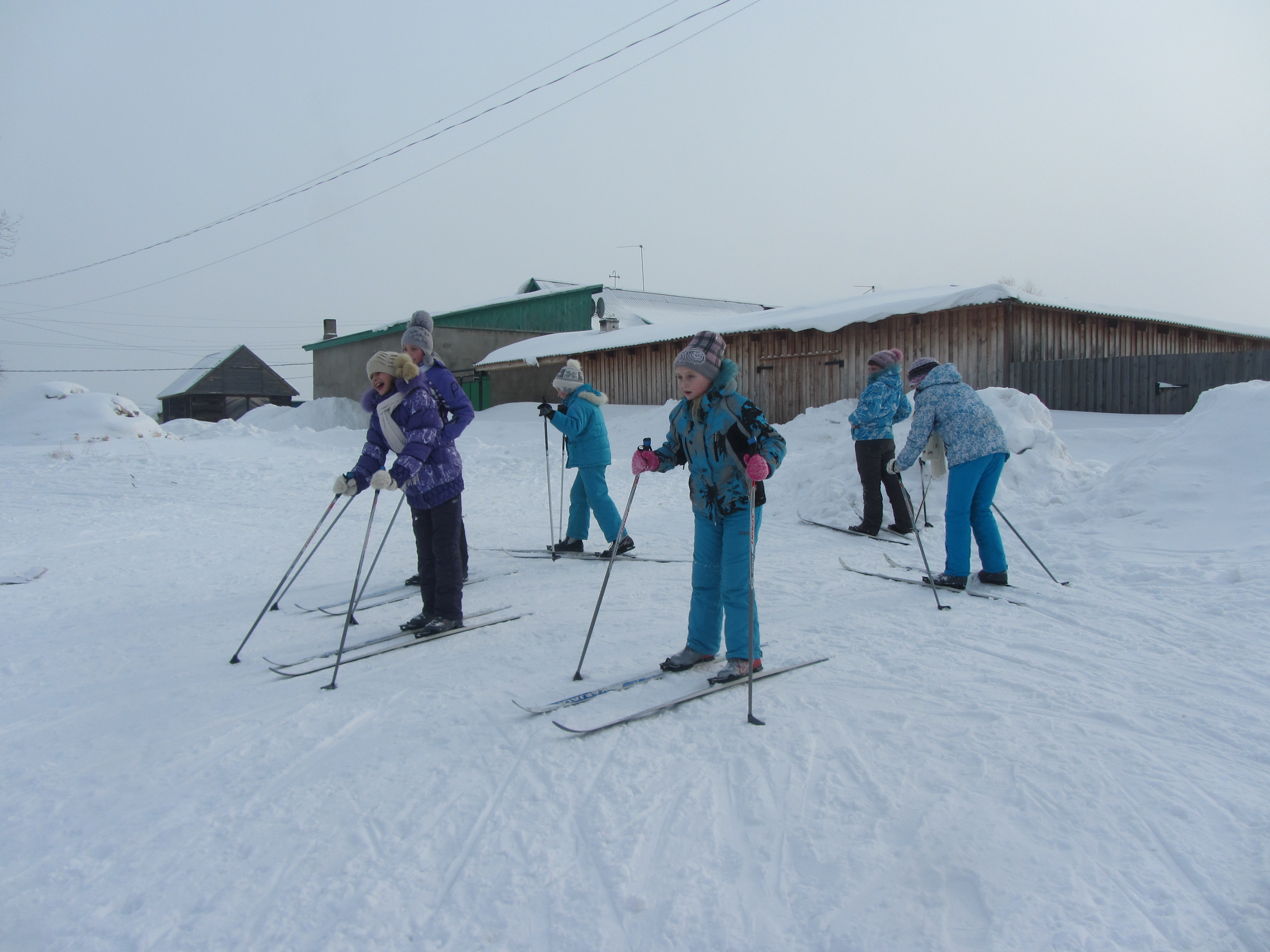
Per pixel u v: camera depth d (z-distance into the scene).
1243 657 3.38
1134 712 2.86
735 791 2.41
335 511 8.71
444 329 25.50
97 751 2.83
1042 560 5.38
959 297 13.22
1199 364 11.96
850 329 15.12
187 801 2.47
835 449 8.69
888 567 5.44
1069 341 14.66
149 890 2.04
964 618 4.13
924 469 7.64
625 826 2.24
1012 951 1.71
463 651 3.85
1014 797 2.30
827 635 3.88
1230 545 5.01
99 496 9.80
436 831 2.25
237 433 17.81
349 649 3.93
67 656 3.89
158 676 3.59
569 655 3.72
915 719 2.86
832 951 1.75
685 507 8.48
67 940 1.87
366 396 4.21
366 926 1.88
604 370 20.22
